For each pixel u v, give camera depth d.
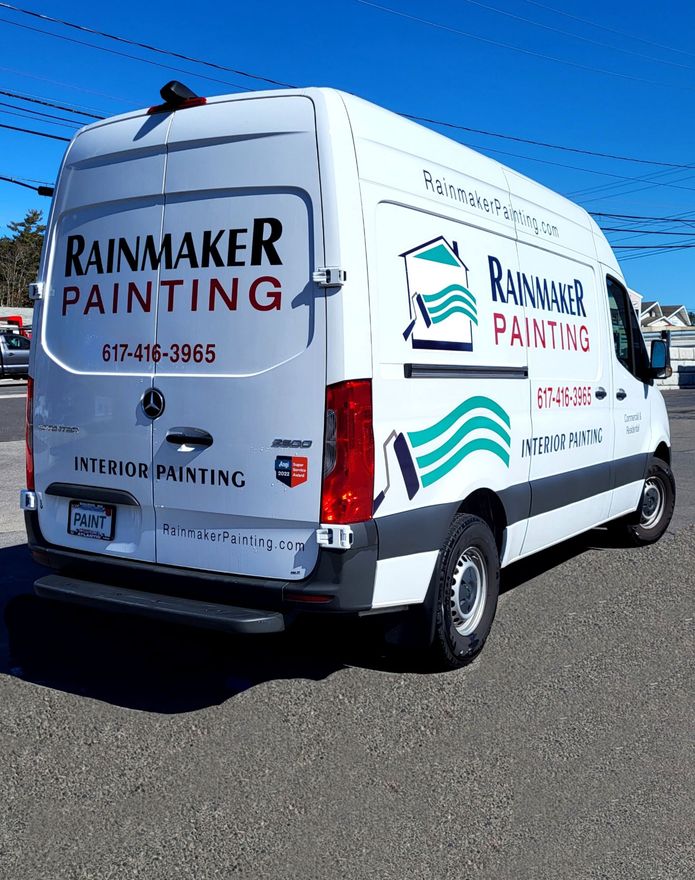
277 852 3.22
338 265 4.02
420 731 4.21
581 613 5.99
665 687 4.77
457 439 4.79
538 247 5.86
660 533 8.02
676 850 3.28
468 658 4.98
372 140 4.30
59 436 4.80
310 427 4.07
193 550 4.40
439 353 4.64
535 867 3.16
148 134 4.51
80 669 4.86
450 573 4.73
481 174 5.28
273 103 4.21
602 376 6.75
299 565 4.14
